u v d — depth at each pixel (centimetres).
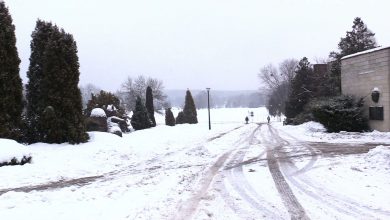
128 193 1048
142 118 4162
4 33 1823
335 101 3089
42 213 823
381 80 2733
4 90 1808
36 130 2097
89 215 809
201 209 857
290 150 2034
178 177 1295
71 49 2142
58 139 2084
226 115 13112
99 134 2350
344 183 1140
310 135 2970
